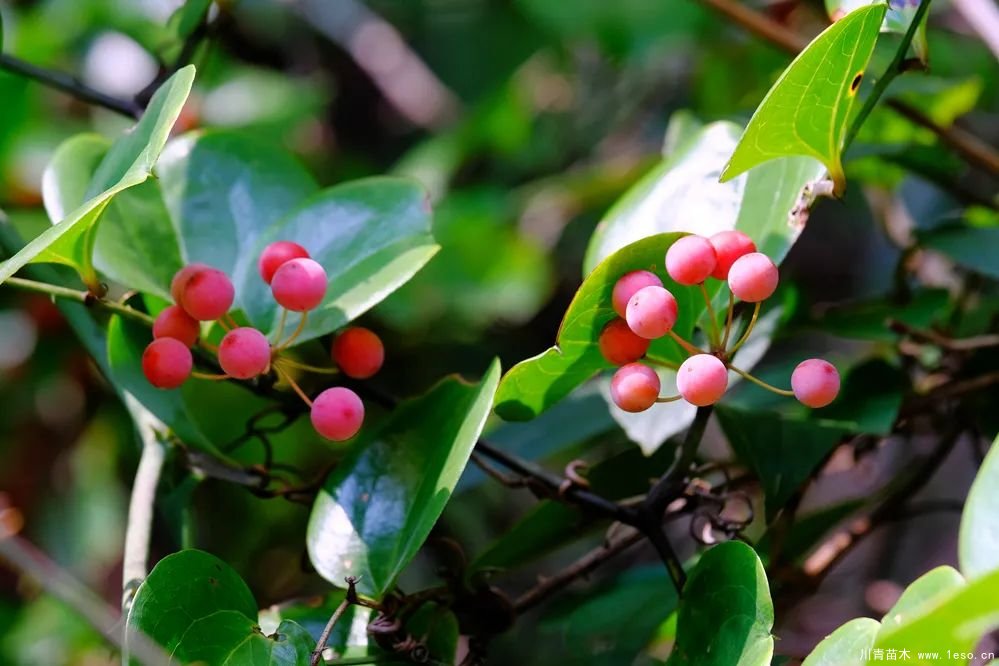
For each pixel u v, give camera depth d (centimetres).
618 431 81
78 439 102
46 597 92
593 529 73
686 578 69
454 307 113
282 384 71
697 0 82
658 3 104
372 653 69
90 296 69
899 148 76
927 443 98
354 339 69
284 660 66
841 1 71
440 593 70
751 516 72
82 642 90
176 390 71
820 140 68
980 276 78
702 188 70
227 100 112
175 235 72
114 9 102
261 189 73
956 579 63
